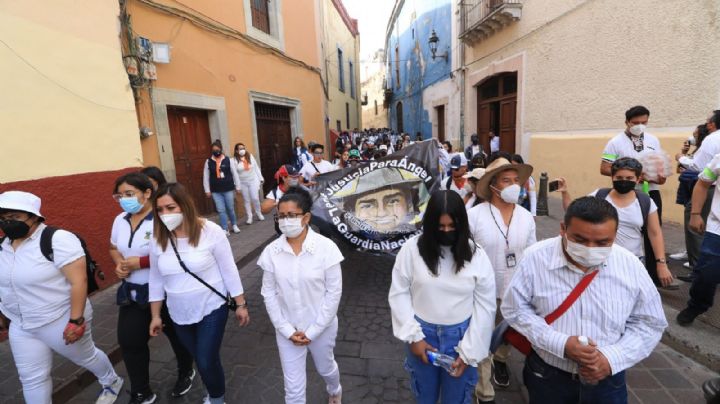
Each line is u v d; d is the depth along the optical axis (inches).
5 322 100.0
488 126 494.3
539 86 368.5
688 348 121.5
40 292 91.3
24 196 88.4
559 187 123.0
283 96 416.2
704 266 120.9
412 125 888.9
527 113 391.5
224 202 282.0
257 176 324.5
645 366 118.1
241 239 270.4
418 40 788.0
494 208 104.4
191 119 287.7
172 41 254.4
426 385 83.5
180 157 276.7
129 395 114.7
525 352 76.2
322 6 577.0
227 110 315.3
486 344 77.1
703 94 217.6
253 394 113.4
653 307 63.1
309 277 90.2
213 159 273.0
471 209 107.0
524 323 68.7
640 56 256.7
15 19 152.4
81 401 114.6
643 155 158.6
